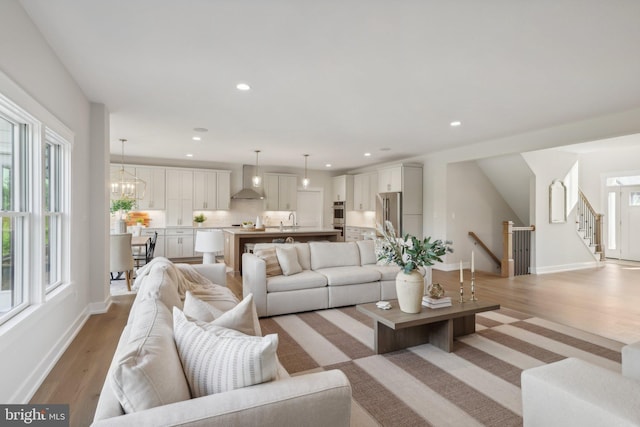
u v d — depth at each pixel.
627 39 2.35
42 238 2.36
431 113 4.11
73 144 3.10
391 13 2.06
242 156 7.57
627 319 3.68
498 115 4.17
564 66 2.79
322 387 1.11
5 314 2.01
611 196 8.15
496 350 2.85
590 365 1.60
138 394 0.96
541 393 1.47
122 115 4.29
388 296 4.37
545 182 6.60
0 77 1.75
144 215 7.91
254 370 1.09
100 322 3.51
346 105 3.84
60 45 2.48
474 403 2.07
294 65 2.81
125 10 2.04
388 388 2.25
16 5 1.94
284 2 1.96
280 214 9.43
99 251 3.82
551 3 1.95
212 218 8.63
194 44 2.47
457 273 6.43
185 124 4.73
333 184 10.01
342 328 3.41
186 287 2.98
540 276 6.22
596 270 6.86
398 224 7.11
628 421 1.17
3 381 1.83
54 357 2.58
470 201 6.98
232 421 0.96
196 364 1.19
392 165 7.45
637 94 3.42
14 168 2.29
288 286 3.85
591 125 4.29
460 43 2.43
